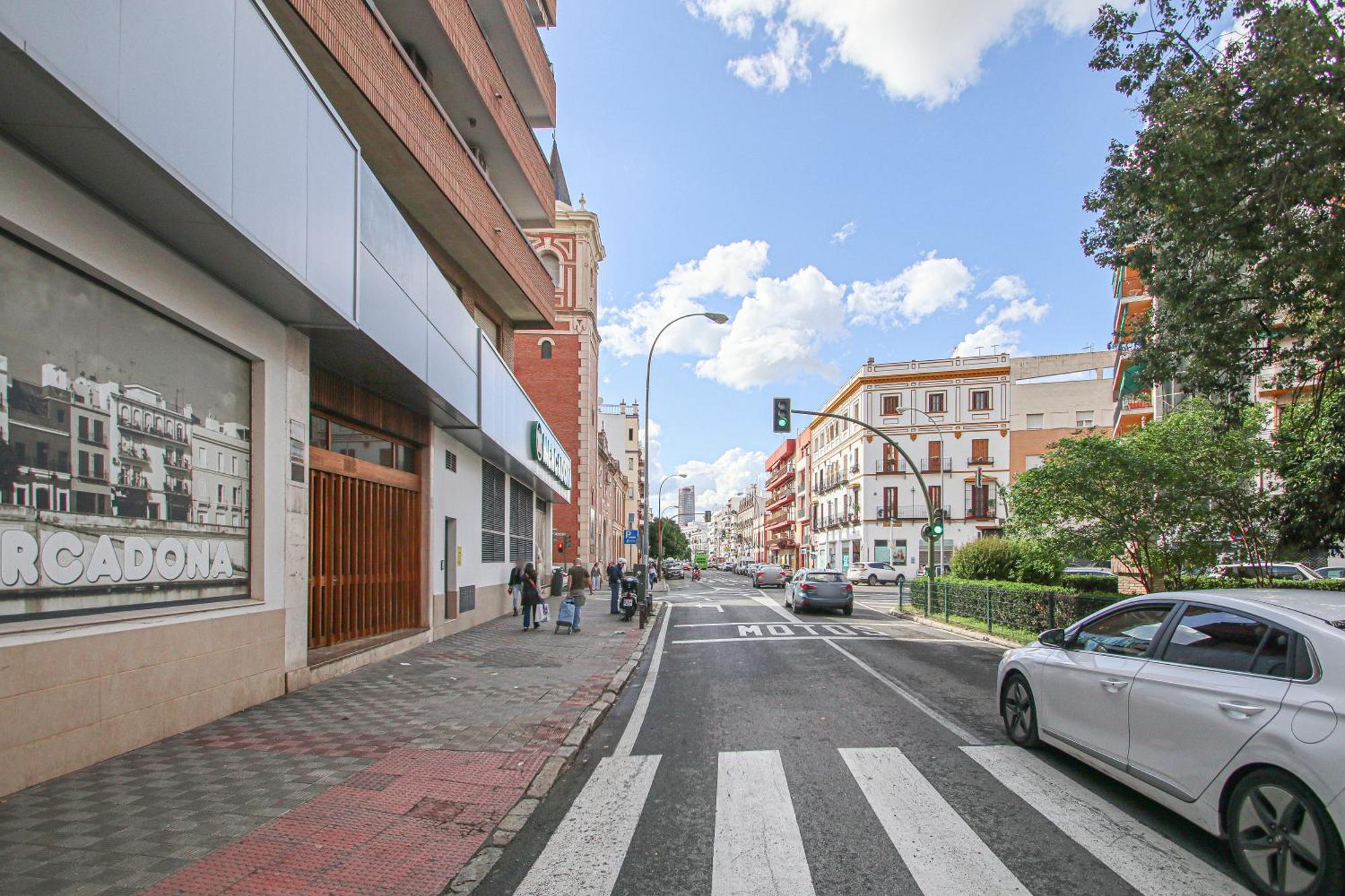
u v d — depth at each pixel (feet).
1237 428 37.78
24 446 16.39
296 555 28.40
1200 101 23.79
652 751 21.48
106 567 18.90
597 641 47.96
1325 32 21.09
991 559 68.28
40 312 16.87
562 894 12.44
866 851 13.96
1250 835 12.37
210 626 22.98
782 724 24.43
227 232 19.94
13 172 15.55
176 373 21.84
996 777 18.33
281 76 22.45
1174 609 15.93
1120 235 30.76
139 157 16.16
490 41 56.03
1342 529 31.68
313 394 32.48
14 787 15.96
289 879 12.64
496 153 56.18
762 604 92.22
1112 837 14.53
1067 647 18.92
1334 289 24.16
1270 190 23.50
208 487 23.40
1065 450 43.55
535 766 19.29
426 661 36.99
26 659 16.14
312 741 21.12
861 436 172.86
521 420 66.18
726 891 12.40
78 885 12.03
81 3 14.12
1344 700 11.32
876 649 45.37
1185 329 29.63
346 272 27.30
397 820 15.43
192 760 18.86
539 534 97.09
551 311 71.51
